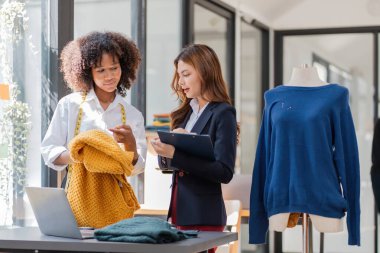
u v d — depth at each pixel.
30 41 4.56
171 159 3.32
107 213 3.18
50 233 2.87
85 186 3.18
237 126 3.68
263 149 4.01
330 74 8.96
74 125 3.45
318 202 3.73
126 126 3.22
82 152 3.08
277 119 3.83
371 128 8.80
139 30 5.96
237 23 7.87
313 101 3.80
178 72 3.59
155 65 6.25
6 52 4.39
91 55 3.39
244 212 5.02
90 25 5.23
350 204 3.87
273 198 3.83
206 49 3.57
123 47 3.54
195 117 3.61
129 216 3.22
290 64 9.09
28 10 4.55
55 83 4.66
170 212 3.51
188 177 3.44
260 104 8.94
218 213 3.43
